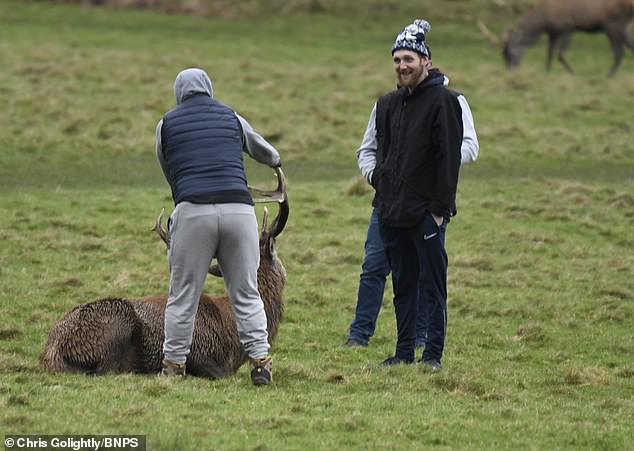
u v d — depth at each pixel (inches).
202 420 963.3
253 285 1095.6
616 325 1525.6
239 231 1068.5
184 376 1111.6
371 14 4980.3
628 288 1701.5
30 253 1802.4
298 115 3097.9
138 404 996.6
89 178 2469.2
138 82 3430.1
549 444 952.9
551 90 3563.0
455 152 1135.0
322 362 1264.8
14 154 2657.5
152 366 1141.1
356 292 1662.2
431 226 1144.8
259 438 925.2
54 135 2817.4
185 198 1060.5
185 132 1072.8
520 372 1254.3
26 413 960.3
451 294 1649.9
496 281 1732.3
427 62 1148.5
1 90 3203.7
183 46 4242.1
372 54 4224.9
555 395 1148.5
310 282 1704.0
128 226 2005.4
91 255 1818.4
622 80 3870.6
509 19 4970.5
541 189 2380.7
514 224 2102.6
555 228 2080.5
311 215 2135.8
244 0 5123.0
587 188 2348.7
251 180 2484.0
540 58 4670.3
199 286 1084.5
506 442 951.6
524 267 1825.8
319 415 1002.7
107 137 2851.9
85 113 3011.8
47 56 3752.5
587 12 4229.8
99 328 1109.1
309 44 4443.9
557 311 1577.3
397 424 981.8
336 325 1487.5
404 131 1149.7
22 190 2308.1
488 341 1425.9
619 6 4207.7
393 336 1435.8
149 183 2437.3
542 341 1427.2
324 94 3385.8
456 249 1924.2
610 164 2755.9
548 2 4242.1
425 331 1359.5
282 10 4987.7
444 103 1135.6
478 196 2315.5
